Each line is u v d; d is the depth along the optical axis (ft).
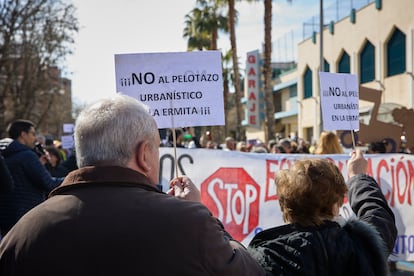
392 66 69.67
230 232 14.97
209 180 15.03
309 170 6.52
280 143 28.37
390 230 7.04
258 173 15.16
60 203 4.70
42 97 98.22
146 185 4.85
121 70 9.59
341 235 6.13
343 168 15.44
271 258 5.99
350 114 12.42
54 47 87.35
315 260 5.84
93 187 4.75
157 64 9.66
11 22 81.82
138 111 5.09
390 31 68.74
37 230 4.57
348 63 84.84
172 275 4.27
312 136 103.50
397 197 16.37
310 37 100.89
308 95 104.94
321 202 6.33
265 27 62.18
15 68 88.48
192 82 9.72
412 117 25.96
